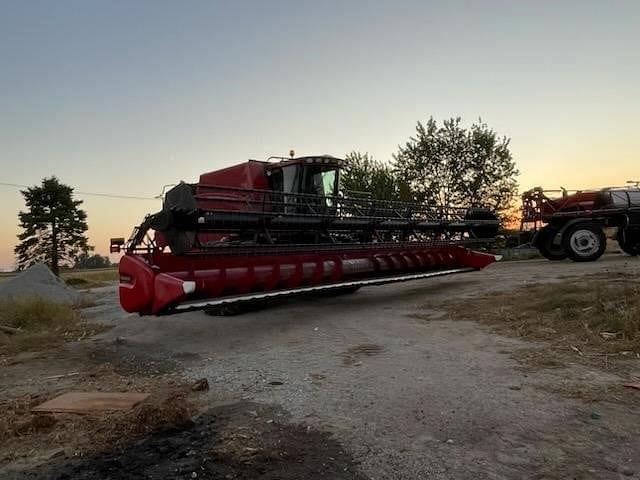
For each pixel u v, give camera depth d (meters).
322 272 8.78
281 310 9.53
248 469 3.10
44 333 8.46
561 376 4.56
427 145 24.05
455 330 6.82
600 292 7.41
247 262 7.85
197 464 3.19
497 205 23.62
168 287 6.50
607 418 3.62
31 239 45.19
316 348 6.31
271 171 11.13
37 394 4.94
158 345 7.19
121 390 4.93
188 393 4.71
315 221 8.76
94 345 7.46
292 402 4.28
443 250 12.09
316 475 3.00
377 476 2.97
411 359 5.47
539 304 7.59
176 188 6.66
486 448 3.26
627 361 4.88
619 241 15.38
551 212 15.80
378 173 25.55
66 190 46.59
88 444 3.57
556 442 3.29
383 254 10.49
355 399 4.28
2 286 13.88
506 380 4.55
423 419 3.77
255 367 5.54
